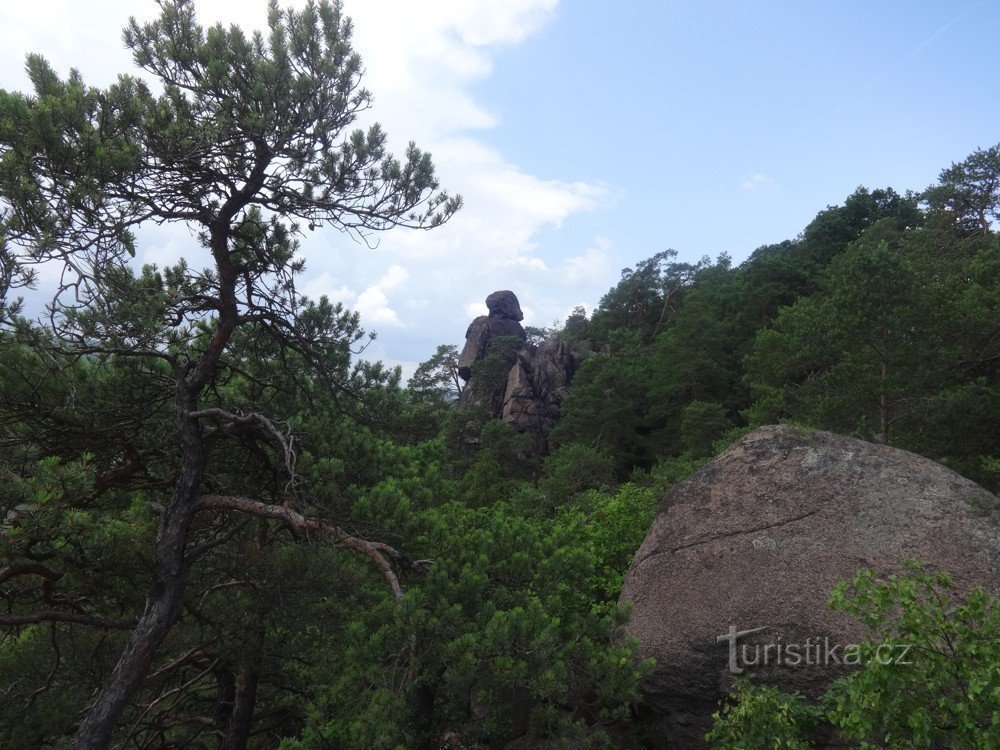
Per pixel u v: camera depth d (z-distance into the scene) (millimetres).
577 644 6590
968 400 14500
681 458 34062
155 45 7918
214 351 8094
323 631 8359
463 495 38375
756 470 9461
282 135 7977
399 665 6297
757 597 8062
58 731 7680
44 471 5348
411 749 5992
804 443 9477
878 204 61812
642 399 55062
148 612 7090
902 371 15453
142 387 8328
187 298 8062
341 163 8625
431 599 6707
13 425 7473
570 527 9500
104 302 7129
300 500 7676
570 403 53906
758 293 51969
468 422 60281
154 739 10023
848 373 15625
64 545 6566
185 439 7660
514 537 8453
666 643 8430
